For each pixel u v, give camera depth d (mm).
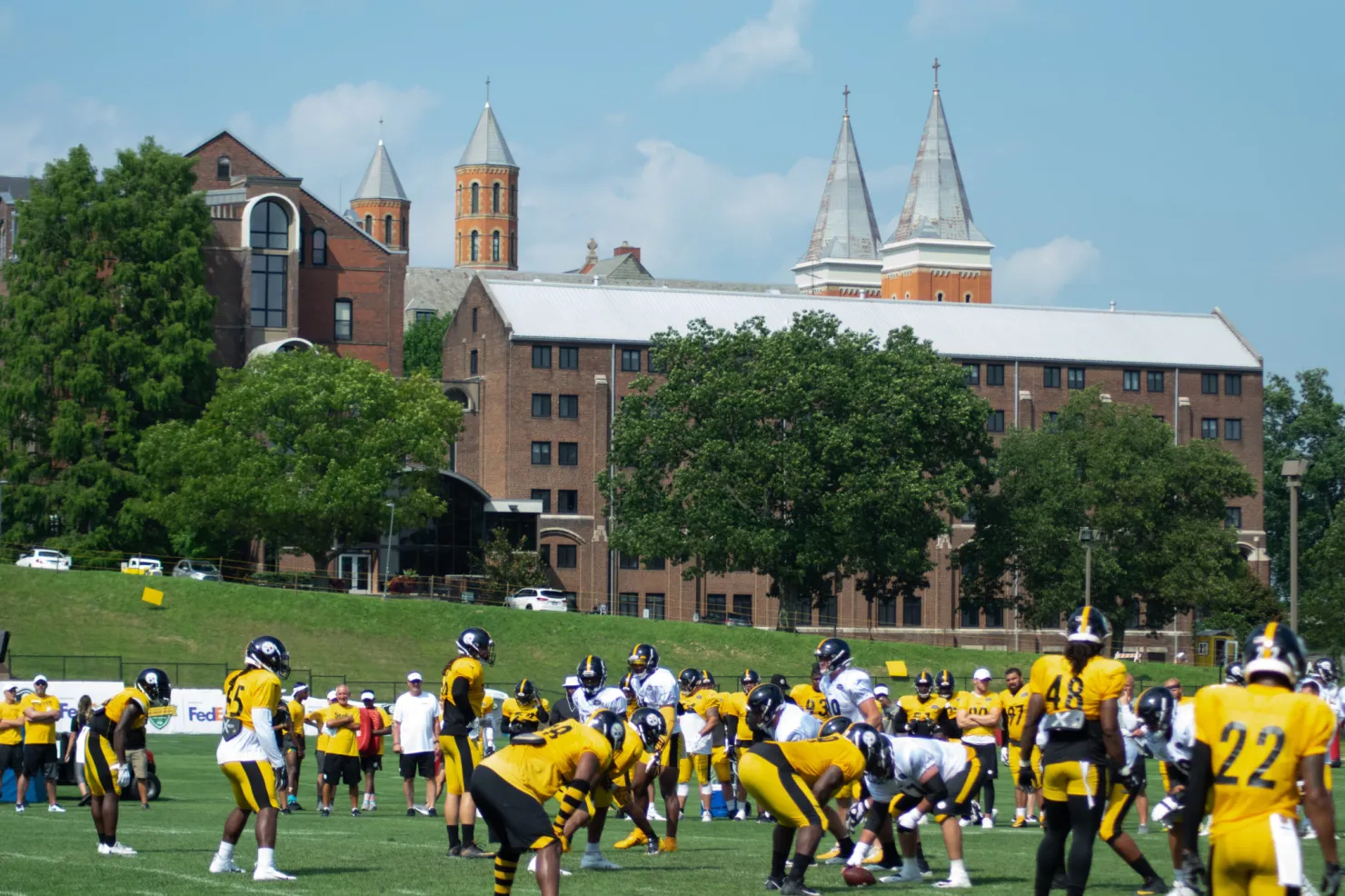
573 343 137875
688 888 18062
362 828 27750
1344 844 23391
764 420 108500
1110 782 16156
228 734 18578
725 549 101438
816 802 17719
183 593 93750
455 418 112125
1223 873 11859
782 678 27328
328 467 104188
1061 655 16188
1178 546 111125
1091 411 116688
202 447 103500
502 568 122062
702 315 146875
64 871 19047
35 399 109938
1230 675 23266
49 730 31469
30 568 94062
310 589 105938
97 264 113312
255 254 132500
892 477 101125
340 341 139375
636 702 24078
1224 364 153000
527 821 15508
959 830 18688
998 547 112312
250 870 19453
